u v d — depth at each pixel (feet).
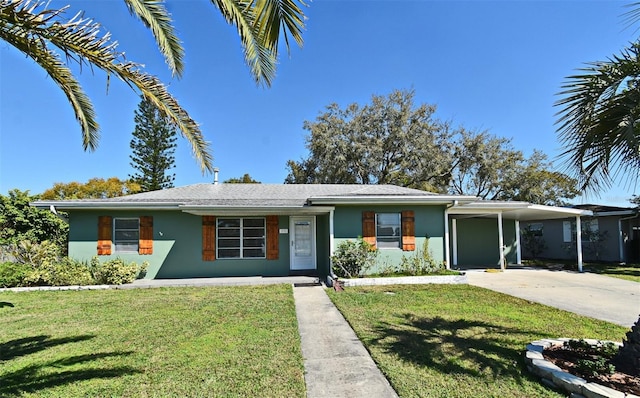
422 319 21.47
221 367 14.19
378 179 90.58
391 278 35.42
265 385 12.60
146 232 39.73
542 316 22.07
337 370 14.03
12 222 51.47
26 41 9.84
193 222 40.63
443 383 12.59
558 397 11.48
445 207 40.70
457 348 16.15
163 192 46.26
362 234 39.81
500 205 42.73
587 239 61.31
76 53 10.61
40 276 34.60
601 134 13.16
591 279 38.93
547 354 14.35
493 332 18.62
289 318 21.77
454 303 26.11
